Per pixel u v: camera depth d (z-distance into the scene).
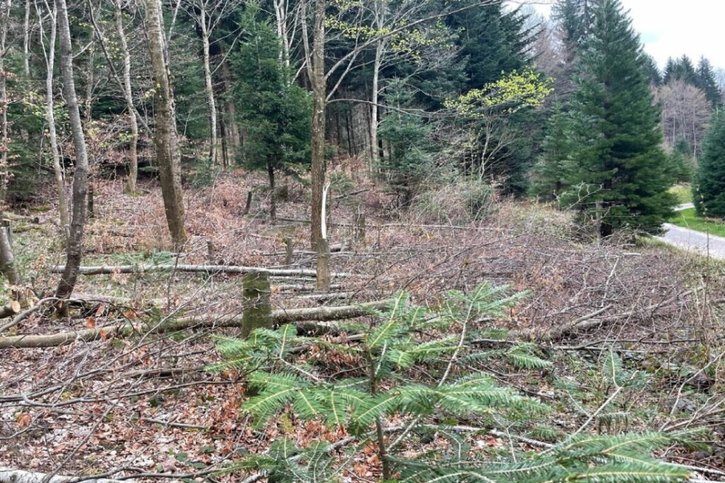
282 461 1.79
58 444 3.65
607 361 3.29
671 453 3.18
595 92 17.95
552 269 6.97
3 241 6.12
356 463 2.66
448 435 1.85
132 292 5.99
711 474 3.02
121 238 10.01
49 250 9.18
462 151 16.86
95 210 13.20
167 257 7.20
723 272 7.80
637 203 16.88
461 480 1.42
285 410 3.11
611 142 17.05
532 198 19.41
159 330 4.52
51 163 14.91
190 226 11.61
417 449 2.46
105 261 8.80
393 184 15.95
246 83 14.39
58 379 3.93
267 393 1.52
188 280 7.04
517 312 5.26
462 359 1.94
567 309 5.79
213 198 15.16
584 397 3.78
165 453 3.56
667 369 4.64
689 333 5.55
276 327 4.84
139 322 4.63
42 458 3.47
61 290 5.49
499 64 23.75
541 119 25.30
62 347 4.30
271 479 1.79
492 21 23.31
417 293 5.61
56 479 2.65
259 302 4.29
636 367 4.98
